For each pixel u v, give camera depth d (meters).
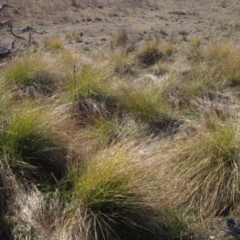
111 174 3.84
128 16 33.47
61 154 4.48
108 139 5.25
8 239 3.58
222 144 4.56
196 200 4.26
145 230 3.77
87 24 27.62
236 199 4.25
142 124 6.04
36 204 3.87
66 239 3.54
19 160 4.22
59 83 6.73
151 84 7.25
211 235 3.91
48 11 31.16
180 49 12.91
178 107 6.82
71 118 5.91
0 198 3.89
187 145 4.82
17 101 5.39
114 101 6.43
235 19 29.73
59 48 13.60
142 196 3.81
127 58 9.96
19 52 9.18
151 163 4.37
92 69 7.07
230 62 8.85
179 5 41.38
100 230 3.67
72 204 3.85
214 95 7.46
